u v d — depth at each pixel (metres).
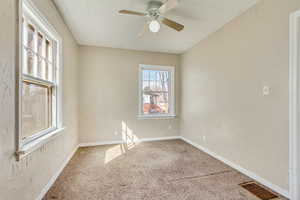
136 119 4.24
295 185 1.75
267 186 2.07
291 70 1.77
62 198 1.85
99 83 3.96
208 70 3.31
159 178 2.32
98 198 1.86
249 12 2.32
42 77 2.01
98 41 3.61
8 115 1.25
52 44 2.29
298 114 1.73
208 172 2.50
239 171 2.52
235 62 2.59
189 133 4.10
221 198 1.86
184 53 4.33
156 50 4.25
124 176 2.38
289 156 1.81
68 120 2.93
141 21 2.69
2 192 1.18
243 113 2.44
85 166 2.71
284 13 1.84
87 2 2.15
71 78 3.16
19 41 1.37
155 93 4.45
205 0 2.13
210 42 3.23
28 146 1.48
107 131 4.04
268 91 2.04
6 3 1.22
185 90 4.28
